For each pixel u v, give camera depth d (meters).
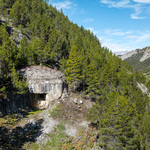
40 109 37.97
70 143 25.56
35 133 25.45
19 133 23.91
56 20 88.38
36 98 39.69
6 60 26.77
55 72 43.25
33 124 27.25
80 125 31.27
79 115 34.44
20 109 32.50
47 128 27.64
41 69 42.06
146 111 41.91
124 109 23.52
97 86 44.59
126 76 52.72
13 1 80.19
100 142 25.45
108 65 46.75
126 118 22.89
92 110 30.81
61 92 40.25
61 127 28.78
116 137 23.45
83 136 28.20
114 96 31.12
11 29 58.06
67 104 36.53
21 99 33.72
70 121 31.41
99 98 37.06
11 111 29.25
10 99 29.70
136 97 43.09
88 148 25.62
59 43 51.25
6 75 28.03
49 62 50.84
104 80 44.84
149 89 80.44
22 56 41.69
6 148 19.50
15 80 27.94
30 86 36.69
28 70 39.50
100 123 27.03
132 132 22.83
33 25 65.81
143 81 86.94
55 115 31.41
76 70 40.94
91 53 61.34
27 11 78.50
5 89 26.39
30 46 46.19
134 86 53.94
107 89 40.06
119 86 46.06
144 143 25.84
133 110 25.61
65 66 46.38
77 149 24.70
